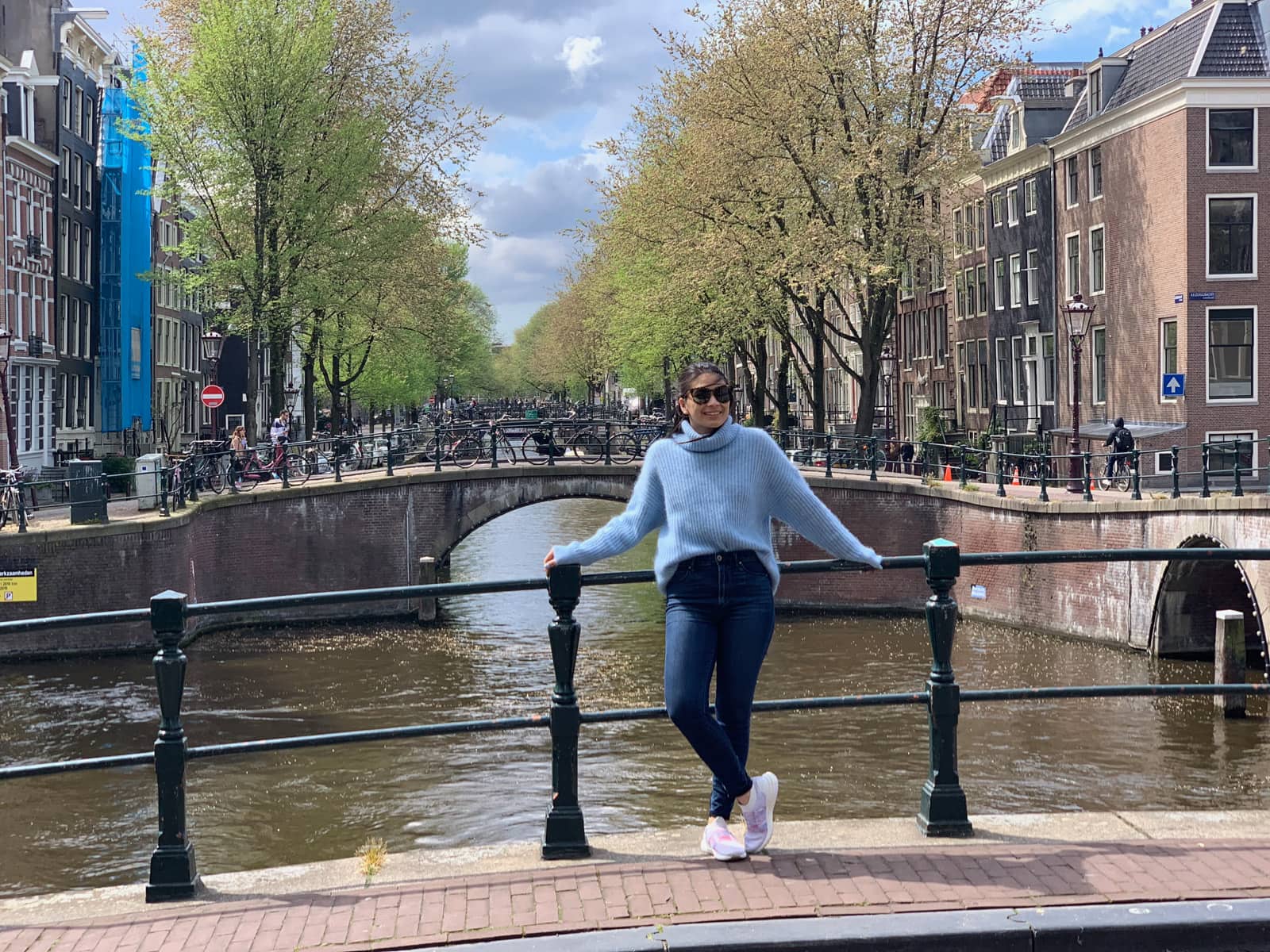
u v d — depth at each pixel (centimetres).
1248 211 3325
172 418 5538
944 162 3400
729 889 448
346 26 3734
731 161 3459
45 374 4044
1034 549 2739
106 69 4666
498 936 417
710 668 471
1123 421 3234
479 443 3497
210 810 1483
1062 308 3991
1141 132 3516
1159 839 498
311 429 4512
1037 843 495
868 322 3550
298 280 3444
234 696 2130
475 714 1986
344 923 436
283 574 3000
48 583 2422
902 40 3362
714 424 474
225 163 3381
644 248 4081
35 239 3906
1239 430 3328
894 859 476
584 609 3073
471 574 3647
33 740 1808
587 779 1568
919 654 2506
